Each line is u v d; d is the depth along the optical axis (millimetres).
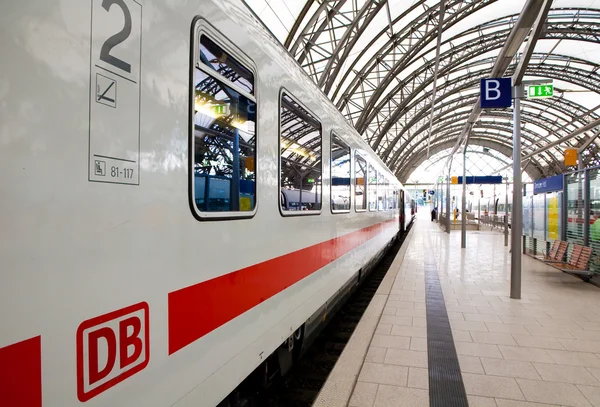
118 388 1505
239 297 2447
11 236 1151
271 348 2922
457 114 44500
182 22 1935
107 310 1460
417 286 8164
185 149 1930
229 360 2314
